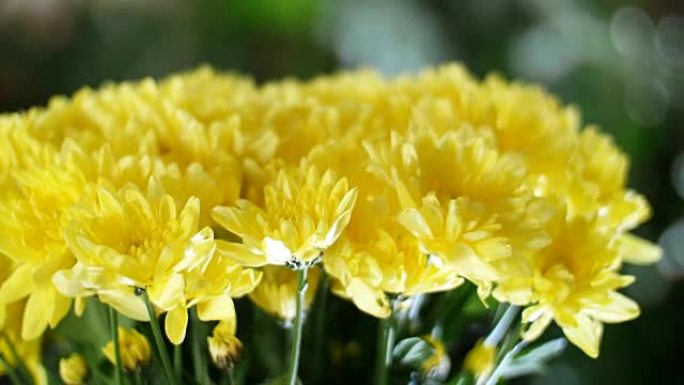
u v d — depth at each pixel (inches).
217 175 23.0
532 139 25.4
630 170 61.4
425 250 21.3
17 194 23.4
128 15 66.1
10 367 24.0
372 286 21.5
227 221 21.3
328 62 65.9
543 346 25.1
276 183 22.4
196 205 21.3
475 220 21.5
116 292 21.0
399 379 24.3
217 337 22.6
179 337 21.1
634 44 63.4
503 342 24.9
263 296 22.8
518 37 62.1
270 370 24.6
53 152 23.7
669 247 61.7
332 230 21.0
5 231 22.4
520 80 61.9
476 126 25.7
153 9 66.1
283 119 26.1
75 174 22.7
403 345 24.1
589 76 62.0
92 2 65.6
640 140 62.1
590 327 22.7
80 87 65.7
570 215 23.9
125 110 26.3
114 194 21.5
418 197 21.7
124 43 66.1
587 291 22.5
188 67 66.6
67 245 21.7
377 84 29.3
